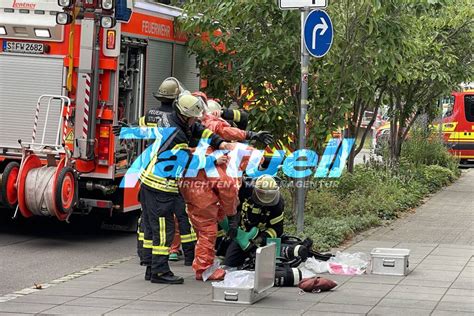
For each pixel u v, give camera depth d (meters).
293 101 16.48
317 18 13.46
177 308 10.05
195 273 12.04
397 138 25.88
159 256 11.45
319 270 12.30
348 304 10.29
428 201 22.12
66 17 14.49
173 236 11.61
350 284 11.51
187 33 17.42
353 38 16.14
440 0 16.52
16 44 15.28
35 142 15.16
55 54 15.14
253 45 16.16
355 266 12.49
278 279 11.27
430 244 15.03
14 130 15.38
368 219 17.16
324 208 17.47
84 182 15.20
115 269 12.76
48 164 14.73
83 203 15.28
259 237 12.04
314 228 15.21
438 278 11.96
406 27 16.48
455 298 10.66
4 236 15.84
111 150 14.98
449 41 24.55
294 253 12.16
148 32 16.12
